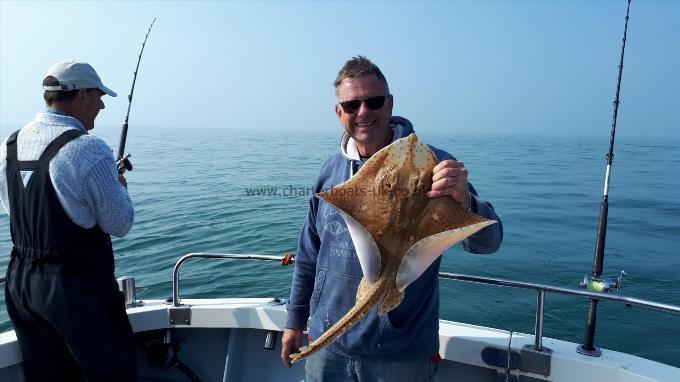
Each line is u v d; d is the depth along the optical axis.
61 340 2.37
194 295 7.11
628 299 2.38
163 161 32.41
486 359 2.76
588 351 2.65
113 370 2.32
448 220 1.72
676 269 9.09
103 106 2.74
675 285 8.20
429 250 1.68
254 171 25.47
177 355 3.37
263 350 3.44
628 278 8.55
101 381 2.28
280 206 14.43
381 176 1.77
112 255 2.53
